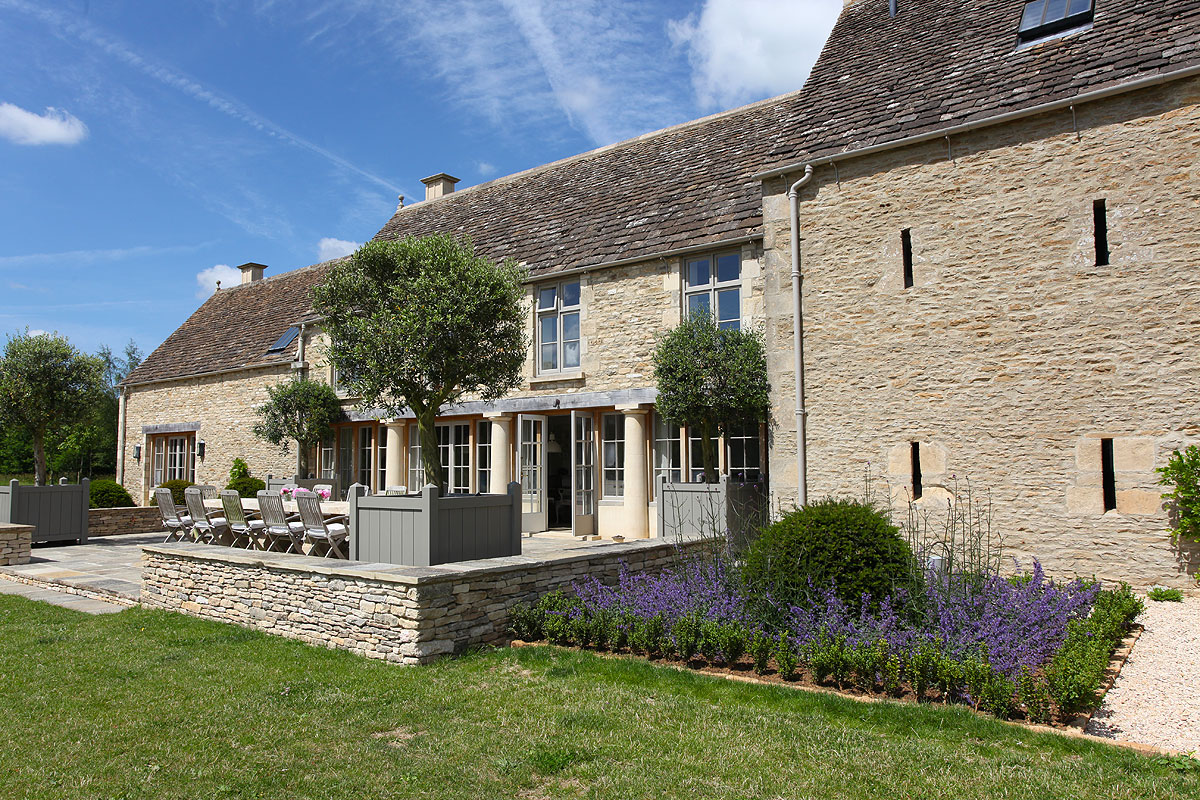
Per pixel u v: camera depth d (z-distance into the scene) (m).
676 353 10.30
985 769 3.96
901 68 10.68
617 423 12.63
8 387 15.02
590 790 3.79
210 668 5.97
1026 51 9.53
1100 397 8.17
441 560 7.09
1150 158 8.05
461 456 14.75
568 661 6.12
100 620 7.78
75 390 15.91
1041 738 4.38
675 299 11.84
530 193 16.47
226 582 7.86
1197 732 4.54
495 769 4.04
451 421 14.80
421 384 8.68
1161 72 7.96
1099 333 8.22
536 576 7.25
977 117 9.02
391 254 8.75
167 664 6.10
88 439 32.19
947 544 8.73
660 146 15.09
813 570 6.21
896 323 9.48
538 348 13.53
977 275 8.98
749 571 6.57
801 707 5.01
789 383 10.16
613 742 4.39
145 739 4.43
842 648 5.43
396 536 7.25
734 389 10.03
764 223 10.57
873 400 9.57
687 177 13.39
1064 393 8.38
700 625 6.18
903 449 9.31
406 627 6.12
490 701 5.16
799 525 6.48
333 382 17.05
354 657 6.34
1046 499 8.40
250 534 10.02
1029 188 8.73
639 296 12.23
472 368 8.74
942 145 9.30
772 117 13.74
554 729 4.61
